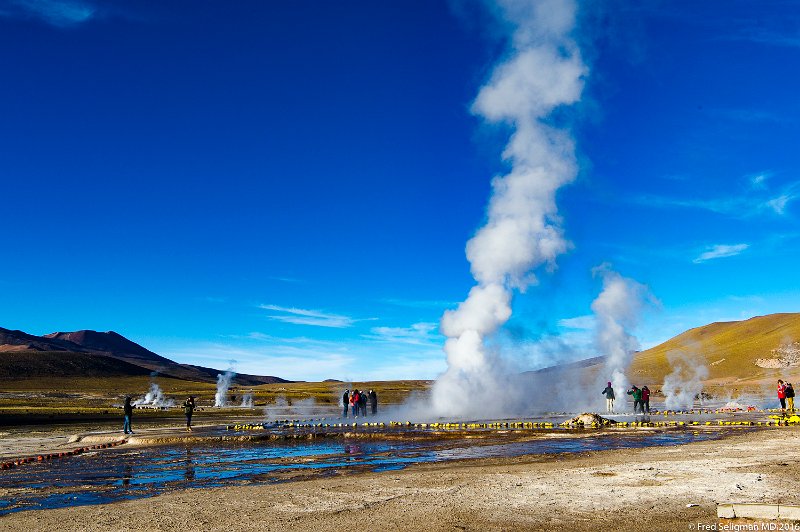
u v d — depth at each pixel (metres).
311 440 29.67
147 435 31.97
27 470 20.33
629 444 25.05
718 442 24.12
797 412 43.00
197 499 13.70
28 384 185.25
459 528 10.59
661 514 11.29
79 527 11.21
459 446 25.52
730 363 160.88
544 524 10.77
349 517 11.58
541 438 28.20
